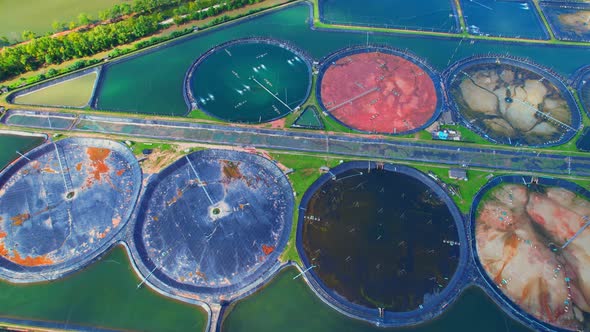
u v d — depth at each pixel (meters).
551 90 123.12
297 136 108.69
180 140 107.38
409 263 88.12
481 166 103.38
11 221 93.38
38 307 82.44
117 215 94.50
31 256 88.62
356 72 126.19
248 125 110.69
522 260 88.31
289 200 96.75
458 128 111.75
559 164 104.44
